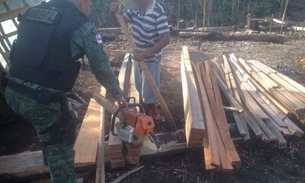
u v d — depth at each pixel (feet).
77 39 6.97
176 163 11.02
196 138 10.49
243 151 11.69
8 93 7.48
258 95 14.20
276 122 12.03
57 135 7.63
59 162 7.87
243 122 12.08
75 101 15.58
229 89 15.15
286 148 11.86
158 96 11.58
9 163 10.25
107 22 37.68
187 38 30.04
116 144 9.76
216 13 42.91
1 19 14.06
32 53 7.04
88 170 10.34
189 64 15.72
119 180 10.16
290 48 26.63
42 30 7.02
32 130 13.25
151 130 8.09
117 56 21.98
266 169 10.81
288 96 13.69
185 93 13.10
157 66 12.09
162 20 11.03
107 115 13.48
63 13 7.09
